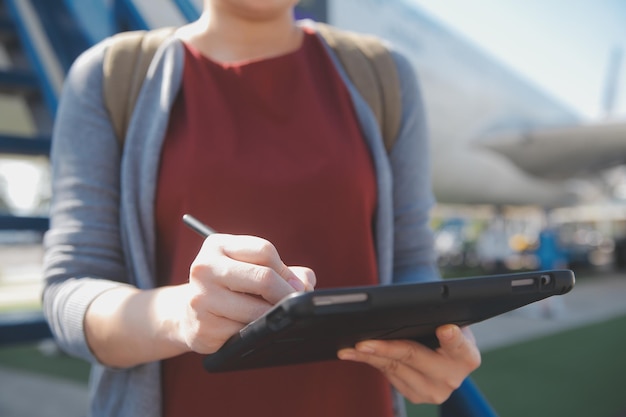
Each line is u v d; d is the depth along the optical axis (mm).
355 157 685
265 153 665
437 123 7477
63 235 651
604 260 15547
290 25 764
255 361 482
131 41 721
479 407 751
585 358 3934
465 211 15281
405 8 6824
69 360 3779
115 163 688
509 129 8570
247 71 700
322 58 757
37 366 3623
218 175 636
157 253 674
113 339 552
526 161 9039
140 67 699
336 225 659
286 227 644
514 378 3404
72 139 681
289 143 677
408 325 466
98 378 656
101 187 668
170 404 637
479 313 490
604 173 12195
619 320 5613
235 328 438
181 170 640
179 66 688
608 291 8312
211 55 739
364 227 681
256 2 697
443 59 7414
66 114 694
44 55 1809
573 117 11055
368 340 514
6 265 12539
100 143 679
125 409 625
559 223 14781
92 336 568
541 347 4305
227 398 632
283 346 438
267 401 637
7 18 2070
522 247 10492
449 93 7504
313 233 652
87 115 684
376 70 766
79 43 1826
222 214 634
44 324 1282
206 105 675
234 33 742
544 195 10516
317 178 655
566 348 4266
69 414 2703
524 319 5668
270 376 640
